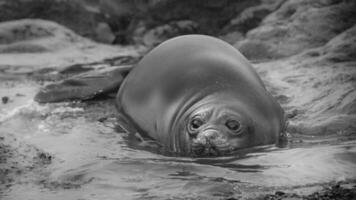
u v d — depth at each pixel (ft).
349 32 154.10
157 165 85.35
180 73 108.78
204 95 101.86
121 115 118.93
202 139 92.48
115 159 90.33
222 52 113.70
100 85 132.67
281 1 193.88
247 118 96.94
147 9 205.26
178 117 101.04
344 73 129.59
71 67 162.20
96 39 205.57
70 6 203.21
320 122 105.19
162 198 70.18
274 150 93.25
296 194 69.05
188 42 116.78
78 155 92.27
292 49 164.76
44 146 97.81
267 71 142.72
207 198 69.46
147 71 115.65
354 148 90.84
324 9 170.91
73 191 74.13
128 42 207.31
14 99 131.54
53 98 130.62
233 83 104.37
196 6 201.36
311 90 123.34
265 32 172.24
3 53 183.52
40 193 73.61
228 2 199.31
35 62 170.60
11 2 199.62
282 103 118.42
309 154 88.74
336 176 77.46
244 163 86.58
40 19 201.57
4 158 87.61
